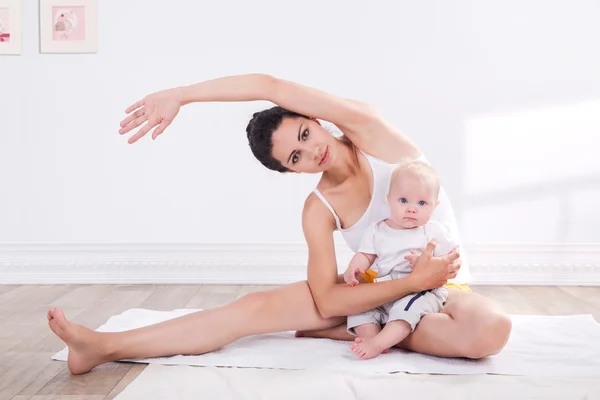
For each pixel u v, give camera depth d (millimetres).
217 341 2139
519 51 3852
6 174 3957
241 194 3924
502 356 2084
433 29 3865
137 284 3887
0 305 3184
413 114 3879
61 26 3910
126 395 1744
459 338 1981
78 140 3934
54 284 3891
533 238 3877
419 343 2080
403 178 2100
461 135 3867
